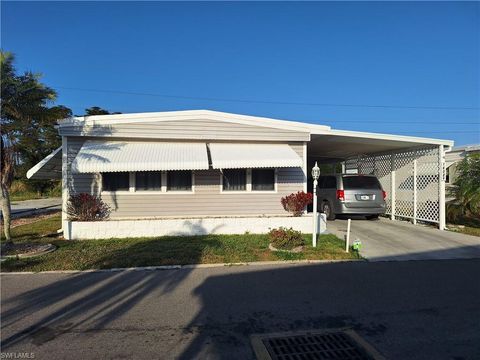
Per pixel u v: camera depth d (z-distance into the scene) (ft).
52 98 31.71
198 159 34.60
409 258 27.94
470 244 32.68
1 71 28.22
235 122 38.75
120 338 14.39
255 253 28.55
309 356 13.07
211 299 18.85
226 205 39.88
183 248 29.84
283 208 40.73
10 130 30.96
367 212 45.21
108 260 26.45
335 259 27.40
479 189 40.32
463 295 19.53
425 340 14.25
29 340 14.21
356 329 15.26
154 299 18.90
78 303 18.35
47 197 108.27
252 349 13.55
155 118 37.24
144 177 38.60
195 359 12.78
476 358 12.86
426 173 43.70
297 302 18.40
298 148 40.73
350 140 42.65
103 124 36.40
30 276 23.26
